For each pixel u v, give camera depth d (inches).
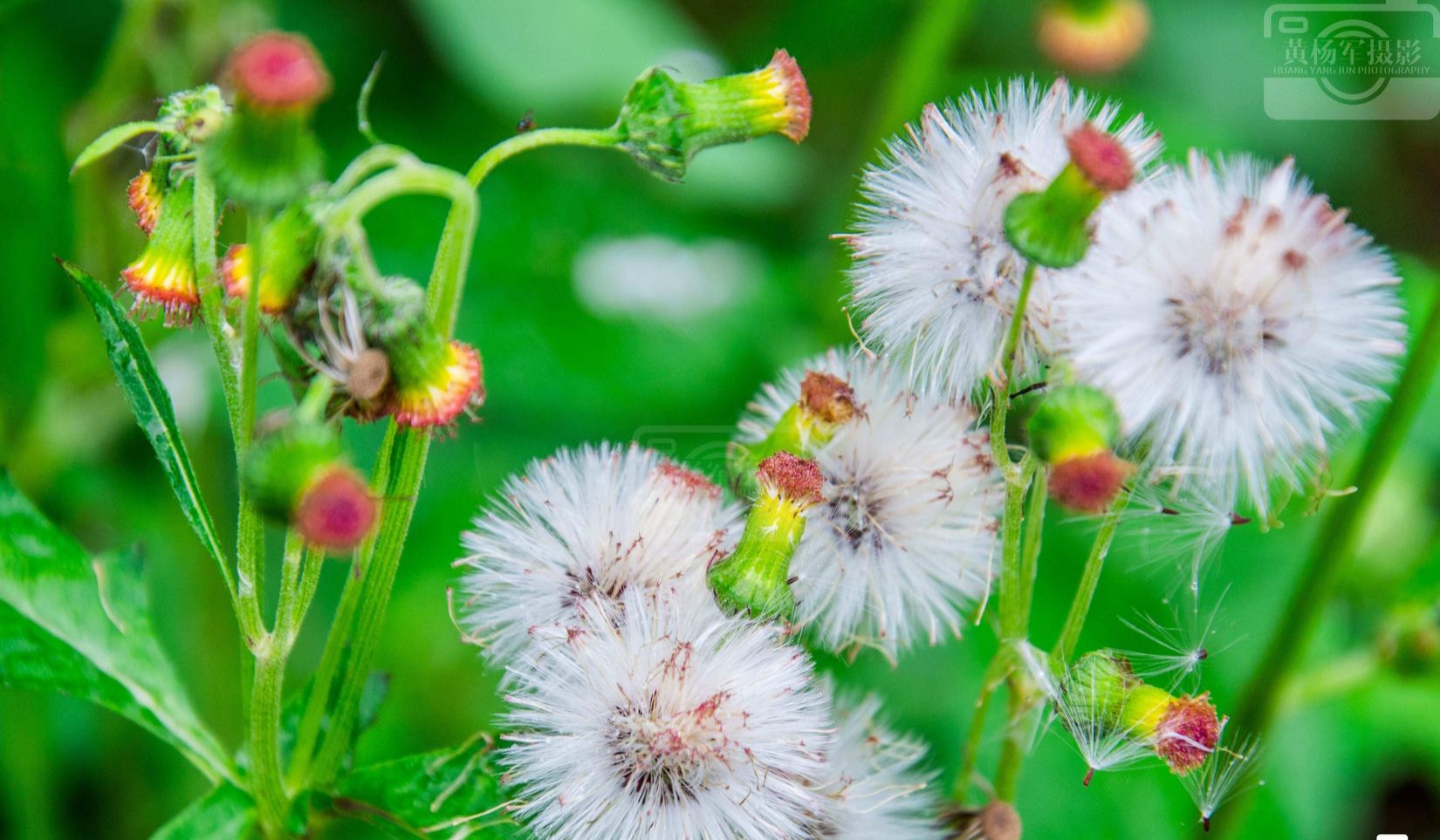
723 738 13.6
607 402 17.7
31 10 18.6
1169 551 14.0
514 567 14.1
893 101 18.4
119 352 13.9
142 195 13.9
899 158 14.1
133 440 17.6
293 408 13.2
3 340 17.4
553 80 18.7
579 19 18.9
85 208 17.2
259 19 17.6
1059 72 19.7
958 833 14.1
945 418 14.3
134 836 17.1
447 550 17.2
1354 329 13.5
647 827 13.7
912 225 13.9
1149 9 21.6
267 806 14.1
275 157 13.0
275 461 13.0
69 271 13.8
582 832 13.7
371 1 20.2
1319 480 13.6
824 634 14.2
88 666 14.3
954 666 16.4
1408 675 15.6
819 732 13.8
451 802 14.0
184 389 17.2
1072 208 13.3
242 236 16.2
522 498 14.2
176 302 13.7
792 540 13.8
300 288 13.3
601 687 13.7
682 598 13.9
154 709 14.3
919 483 14.2
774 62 13.9
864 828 14.0
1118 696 13.7
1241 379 13.4
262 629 13.8
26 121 17.8
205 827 14.1
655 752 13.7
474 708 17.0
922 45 18.2
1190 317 13.5
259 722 13.9
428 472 17.4
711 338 18.0
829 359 14.5
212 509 17.4
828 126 22.0
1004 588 14.0
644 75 13.8
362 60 19.9
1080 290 13.5
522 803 13.9
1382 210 21.8
